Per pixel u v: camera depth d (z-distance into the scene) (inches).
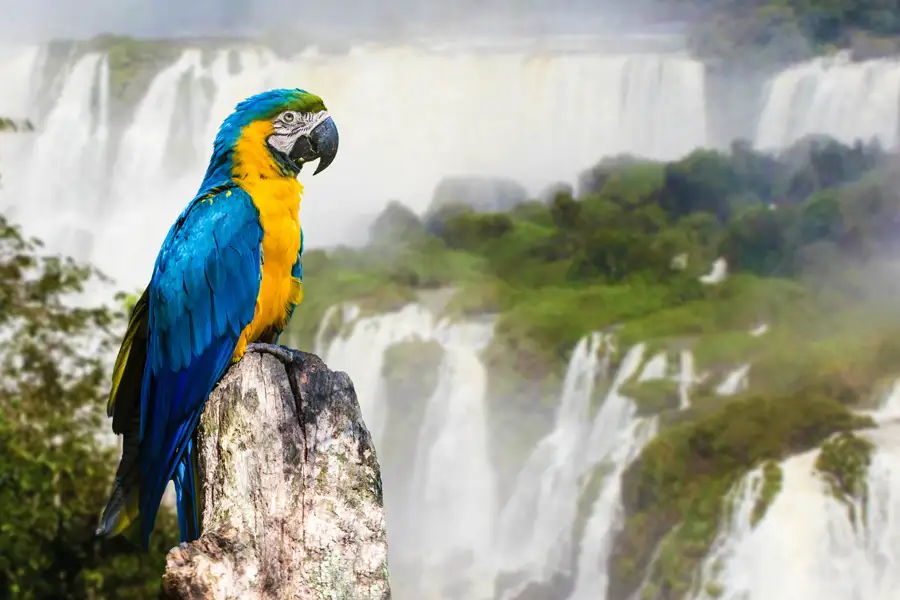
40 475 548.1
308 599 216.8
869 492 820.0
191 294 272.8
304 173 1539.1
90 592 583.5
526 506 1045.8
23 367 638.5
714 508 864.9
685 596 845.2
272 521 223.3
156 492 262.4
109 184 1525.6
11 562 536.1
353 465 229.1
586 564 953.5
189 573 208.8
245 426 230.4
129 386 278.2
